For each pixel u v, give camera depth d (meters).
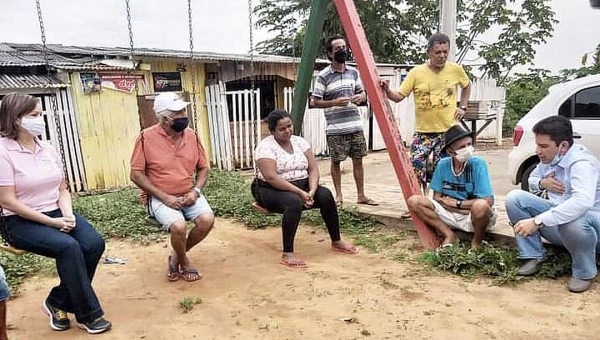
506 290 3.87
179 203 4.25
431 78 5.02
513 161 6.27
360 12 18.30
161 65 10.45
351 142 6.03
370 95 5.16
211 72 11.34
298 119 6.07
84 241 3.49
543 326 3.27
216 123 11.26
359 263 4.66
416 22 19.39
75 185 9.38
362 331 3.29
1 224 3.35
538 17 18.23
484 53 18.42
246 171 11.41
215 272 4.57
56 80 9.03
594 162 3.73
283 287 4.12
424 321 3.40
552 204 3.93
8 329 3.54
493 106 14.62
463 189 4.64
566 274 4.05
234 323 3.49
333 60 5.70
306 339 3.21
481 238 4.57
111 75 9.62
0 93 8.56
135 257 5.11
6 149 3.27
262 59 11.69
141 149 4.20
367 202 6.36
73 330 3.50
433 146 5.14
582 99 5.86
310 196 4.71
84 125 9.40
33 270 4.71
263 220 6.20
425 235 4.93
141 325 3.52
